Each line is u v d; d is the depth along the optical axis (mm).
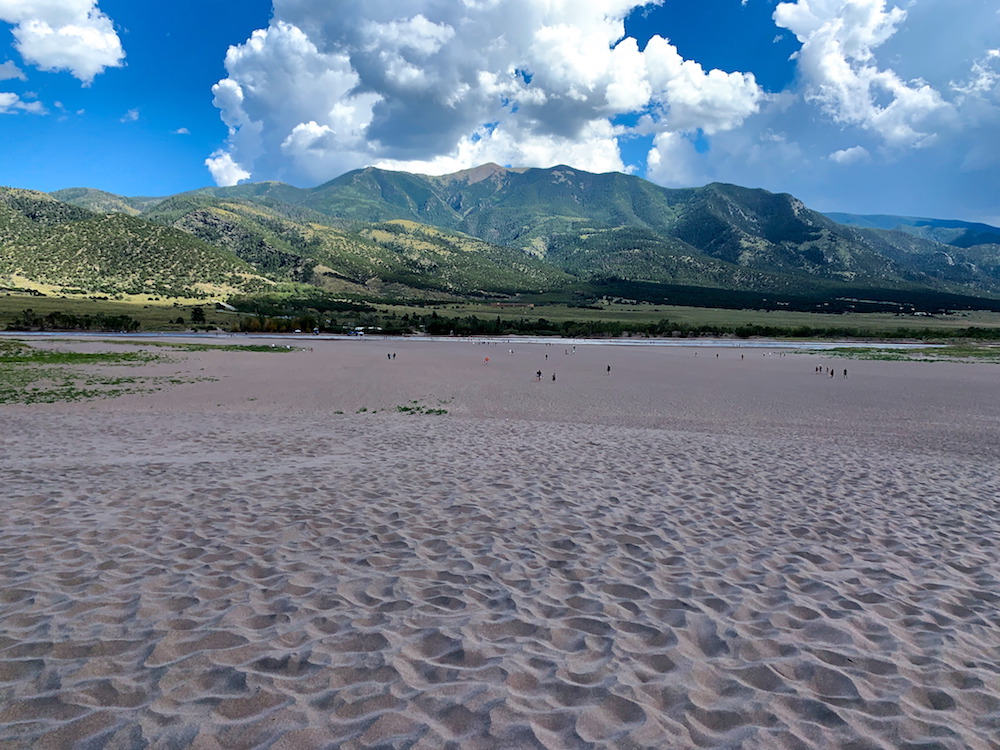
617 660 3727
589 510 7547
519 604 4613
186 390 28422
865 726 3070
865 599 4883
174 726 2908
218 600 4492
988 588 5207
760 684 3488
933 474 10719
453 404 25766
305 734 2867
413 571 5277
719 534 6684
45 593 4535
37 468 9547
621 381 36781
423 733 2895
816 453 12938
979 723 3145
